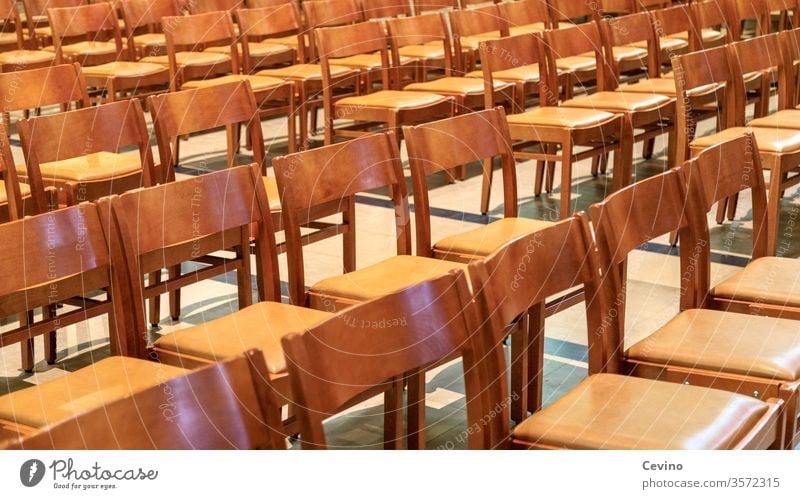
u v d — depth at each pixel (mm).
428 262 3057
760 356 2363
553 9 6402
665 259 4332
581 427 2039
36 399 2191
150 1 6398
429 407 3053
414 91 5422
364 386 1810
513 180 3498
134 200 2588
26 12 6793
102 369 2350
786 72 4949
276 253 2920
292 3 6160
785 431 2184
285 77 5762
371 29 5461
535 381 2938
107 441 1522
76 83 4242
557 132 4539
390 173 3180
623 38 5418
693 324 2570
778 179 4055
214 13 5773
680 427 2023
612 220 2416
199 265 4363
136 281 2561
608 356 2414
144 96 6152
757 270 2916
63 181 3846
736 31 6523
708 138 4316
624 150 4801
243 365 1666
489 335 2033
